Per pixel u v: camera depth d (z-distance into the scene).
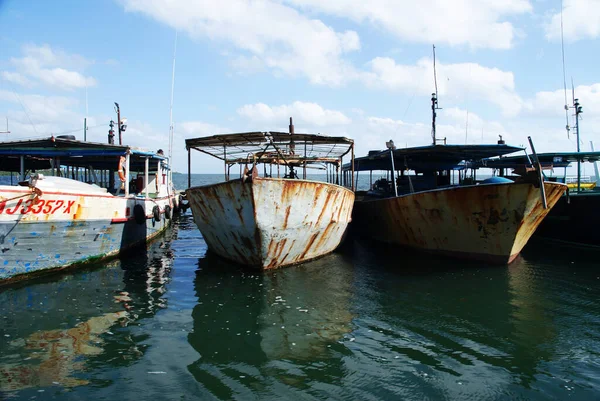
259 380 5.21
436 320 7.27
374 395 4.91
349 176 23.50
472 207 10.85
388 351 6.06
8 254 9.08
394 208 13.44
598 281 9.66
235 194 9.48
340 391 4.98
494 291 8.93
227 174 14.37
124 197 12.66
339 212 12.13
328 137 11.83
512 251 11.04
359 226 18.08
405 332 6.75
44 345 6.14
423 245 12.95
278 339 6.45
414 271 10.71
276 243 10.07
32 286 9.11
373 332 6.74
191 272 10.60
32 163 17.19
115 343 6.24
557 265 11.30
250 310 7.70
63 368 5.47
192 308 7.79
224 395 4.87
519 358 5.86
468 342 6.38
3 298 8.25
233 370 5.46
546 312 7.65
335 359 5.80
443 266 11.25
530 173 9.62
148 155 15.60
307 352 6.01
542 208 10.66
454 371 5.49
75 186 11.52
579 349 6.13
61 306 7.83
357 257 12.60
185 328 6.84
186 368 5.50
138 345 6.18
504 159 19.05
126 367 5.51
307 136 11.66
